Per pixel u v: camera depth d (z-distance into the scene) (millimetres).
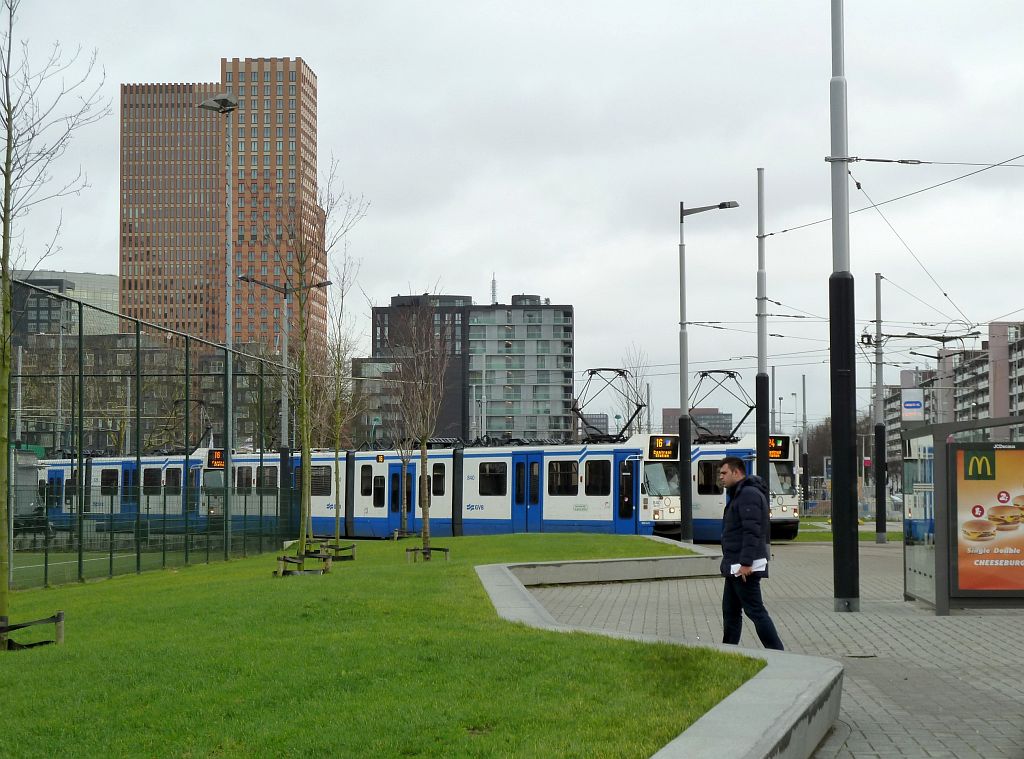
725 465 12266
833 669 9336
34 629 14227
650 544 28719
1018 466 17094
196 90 174500
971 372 171125
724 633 12391
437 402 51812
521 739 7332
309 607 14203
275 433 53656
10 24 13773
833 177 18266
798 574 25984
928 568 17766
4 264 13414
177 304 169750
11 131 13562
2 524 12984
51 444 29594
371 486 43281
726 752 6492
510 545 28688
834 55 18375
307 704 8586
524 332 141125
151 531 27406
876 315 42875
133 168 171875
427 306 55750
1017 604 17016
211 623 13344
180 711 8508
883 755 8172
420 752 7145
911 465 18859
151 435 41812
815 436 143500
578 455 38594
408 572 19484
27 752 7516
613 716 7887
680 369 34969
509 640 11258
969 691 10789
